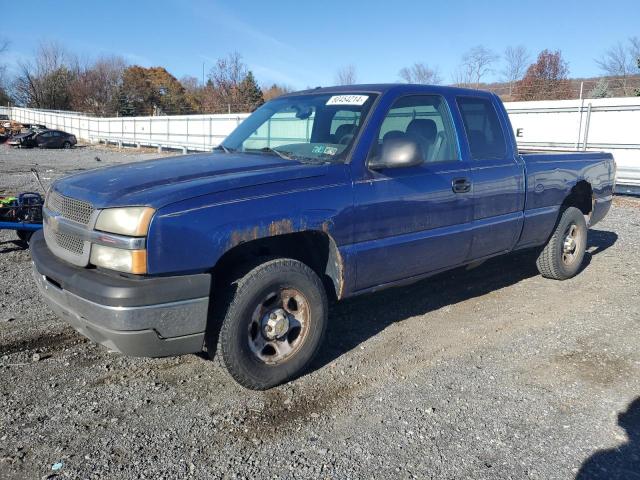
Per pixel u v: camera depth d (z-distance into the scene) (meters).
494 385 3.67
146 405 3.37
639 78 30.22
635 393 3.57
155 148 38.31
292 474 2.74
